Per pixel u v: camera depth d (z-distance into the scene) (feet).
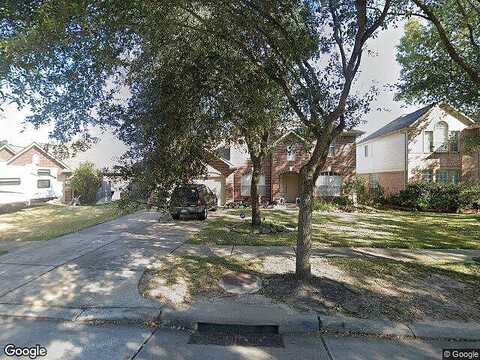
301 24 17.01
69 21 13.46
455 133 68.49
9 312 14.33
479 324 13.14
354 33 17.79
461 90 34.24
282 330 13.00
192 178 21.35
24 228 35.68
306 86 17.49
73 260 22.08
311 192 17.43
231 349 11.58
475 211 56.24
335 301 15.05
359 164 95.50
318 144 16.96
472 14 27.17
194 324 13.35
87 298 15.58
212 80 18.29
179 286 17.10
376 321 13.24
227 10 16.72
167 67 19.22
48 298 15.64
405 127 69.05
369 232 33.96
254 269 19.88
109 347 11.62
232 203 64.64
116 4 13.83
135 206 20.26
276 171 69.21
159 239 29.27
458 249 26.03
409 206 60.29
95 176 67.72
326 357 11.03
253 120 21.76
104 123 21.90
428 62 35.12
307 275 17.33
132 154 20.45
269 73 17.43
